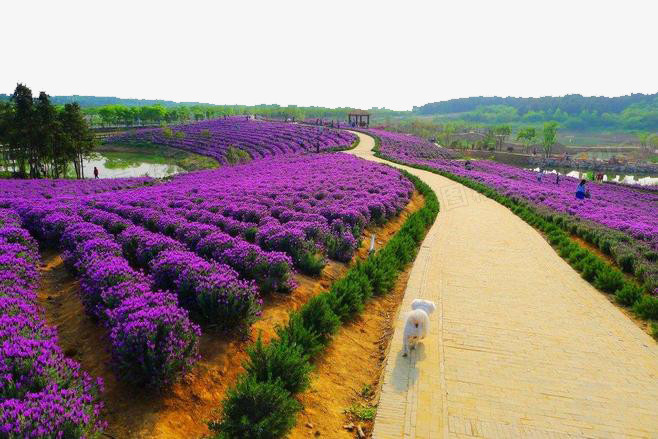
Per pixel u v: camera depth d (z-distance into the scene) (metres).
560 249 16.09
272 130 100.19
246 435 4.89
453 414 6.24
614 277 12.07
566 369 7.62
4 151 60.19
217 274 7.95
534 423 6.09
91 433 4.34
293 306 9.16
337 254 13.15
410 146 83.00
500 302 10.91
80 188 33.41
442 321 9.57
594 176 72.88
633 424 6.14
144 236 10.91
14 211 15.09
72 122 56.53
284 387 5.94
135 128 124.06
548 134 126.38
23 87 49.38
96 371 5.96
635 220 23.86
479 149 130.12
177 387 5.70
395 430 5.88
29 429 3.88
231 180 30.69
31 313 6.61
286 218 15.92
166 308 6.30
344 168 36.47
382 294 11.52
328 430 5.87
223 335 7.13
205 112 185.12
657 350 8.48
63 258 9.91
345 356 7.94
